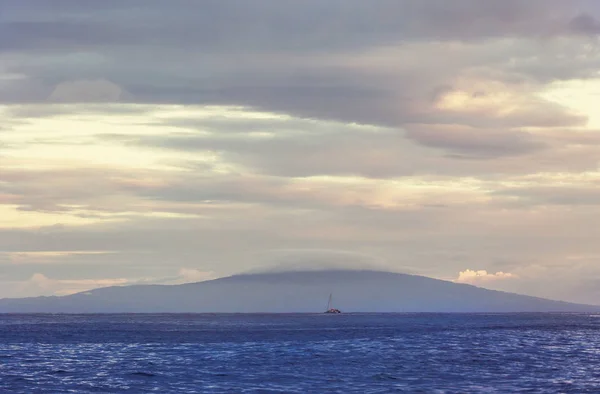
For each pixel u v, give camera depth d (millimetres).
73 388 93750
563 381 97125
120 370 113938
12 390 92125
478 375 104750
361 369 113562
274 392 88438
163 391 90250
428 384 94750
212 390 90688
